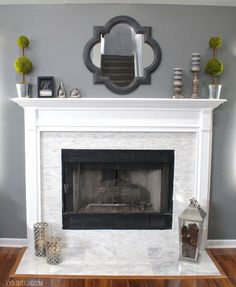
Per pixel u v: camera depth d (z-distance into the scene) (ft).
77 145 9.89
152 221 10.18
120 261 9.34
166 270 8.93
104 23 9.59
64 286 8.13
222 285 8.32
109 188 10.80
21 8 9.51
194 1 9.39
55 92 9.78
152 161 10.00
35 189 9.84
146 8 9.57
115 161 9.99
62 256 9.57
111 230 10.16
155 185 10.66
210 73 9.58
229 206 10.41
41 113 9.60
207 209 10.10
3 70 9.74
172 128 9.74
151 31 9.64
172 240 10.23
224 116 10.06
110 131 9.73
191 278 8.59
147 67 9.71
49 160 9.92
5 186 10.20
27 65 9.34
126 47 9.66
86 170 10.63
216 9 9.64
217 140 10.14
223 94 9.98
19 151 10.05
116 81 9.77
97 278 8.50
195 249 9.27
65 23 9.57
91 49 9.62
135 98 9.50
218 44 9.44
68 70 9.72
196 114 9.69
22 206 10.28
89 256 9.60
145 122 9.68
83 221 10.13
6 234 10.41
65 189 10.07
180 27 9.67
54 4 9.50
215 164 10.23
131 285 8.22
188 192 10.12
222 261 9.58
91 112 9.59
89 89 9.79
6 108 9.89
